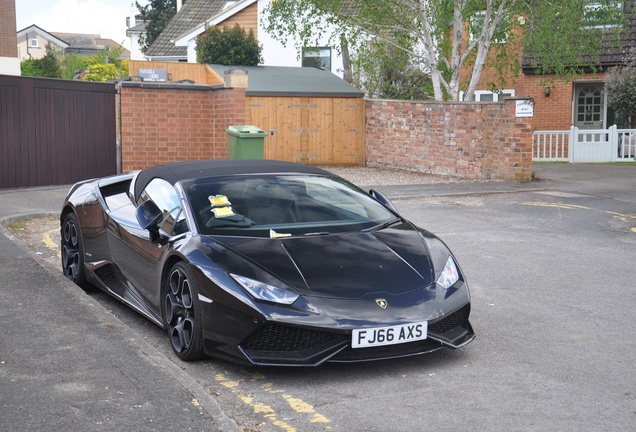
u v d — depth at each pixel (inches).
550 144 834.8
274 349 181.6
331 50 1136.2
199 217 210.8
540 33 661.9
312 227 213.0
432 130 723.4
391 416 162.6
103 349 195.0
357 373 190.7
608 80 820.6
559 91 938.7
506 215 459.5
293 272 188.2
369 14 729.6
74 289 253.6
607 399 171.9
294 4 738.2
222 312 184.9
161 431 147.2
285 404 169.9
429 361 199.9
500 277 299.6
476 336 222.4
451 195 548.4
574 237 388.5
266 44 1154.0
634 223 433.7
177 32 1366.9
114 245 247.9
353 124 817.5
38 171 569.6
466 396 174.2
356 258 197.5
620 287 284.0
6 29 1536.7
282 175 239.1
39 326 213.8
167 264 208.7
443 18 686.5
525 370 192.2
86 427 148.2
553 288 282.2
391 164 787.4
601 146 819.4
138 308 231.9
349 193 238.4
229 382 184.5
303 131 799.1
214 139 676.7
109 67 1722.4
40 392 165.6
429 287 193.8
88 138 603.8
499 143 645.9
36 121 566.6
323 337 178.9
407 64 973.8
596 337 221.1
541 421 159.3
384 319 180.5
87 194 274.4
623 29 773.3
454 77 726.5
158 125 652.7
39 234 391.5
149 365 183.6
